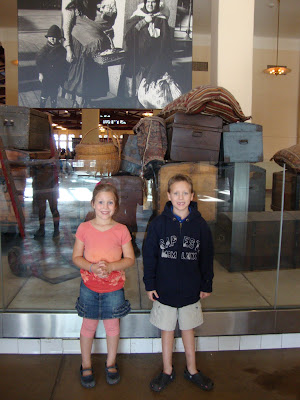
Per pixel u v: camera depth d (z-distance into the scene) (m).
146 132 2.96
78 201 2.43
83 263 1.88
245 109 4.66
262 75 9.89
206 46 9.12
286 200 2.58
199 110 2.89
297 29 9.19
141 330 2.25
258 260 2.55
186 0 5.75
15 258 2.36
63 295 2.36
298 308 2.37
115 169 2.57
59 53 5.88
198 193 2.57
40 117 3.33
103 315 1.90
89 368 1.93
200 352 2.26
